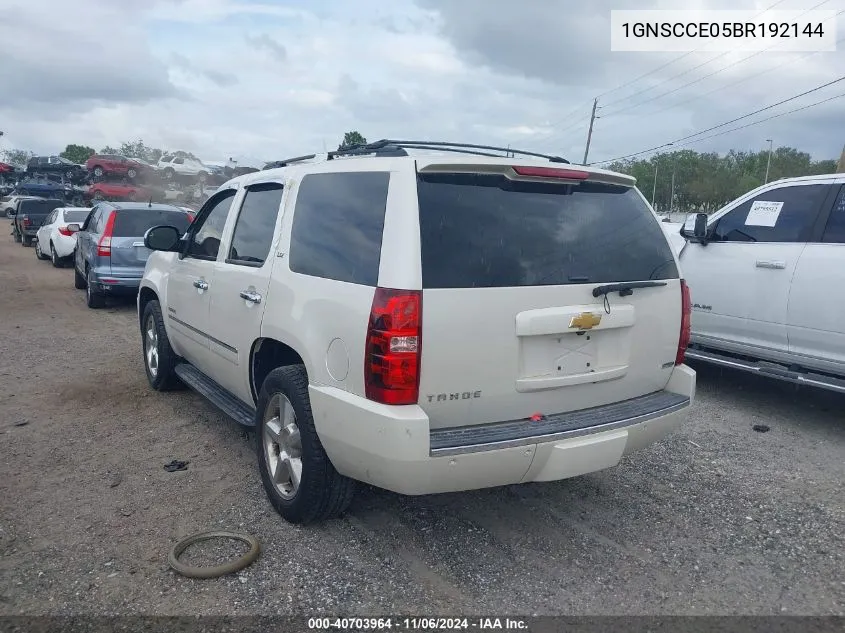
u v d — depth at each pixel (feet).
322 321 11.43
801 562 12.03
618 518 13.56
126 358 25.96
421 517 13.37
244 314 14.19
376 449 10.34
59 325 33.09
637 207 13.03
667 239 13.30
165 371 20.39
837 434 18.78
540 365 11.30
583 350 11.76
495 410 11.04
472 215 10.93
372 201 11.27
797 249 19.66
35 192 128.88
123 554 11.80
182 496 14.10
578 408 11.98
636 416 11.99
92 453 16.35
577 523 13.32
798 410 20.93
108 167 117.70
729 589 11.18
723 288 21.57
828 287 18.67
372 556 11.91
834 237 18.99
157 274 20.59
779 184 20.94
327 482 12.09
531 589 11.06
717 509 14.03
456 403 10.64
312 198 12.94
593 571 11.63
